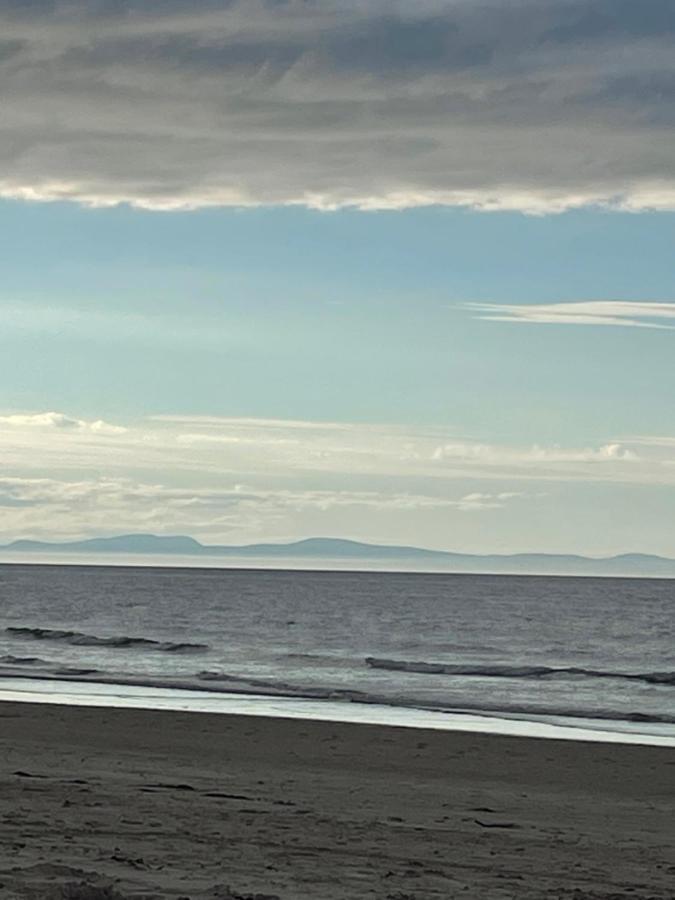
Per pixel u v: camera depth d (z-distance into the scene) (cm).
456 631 10419
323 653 7656
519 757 2875
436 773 2603
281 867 1266
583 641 9350
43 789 1878
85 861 1214
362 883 1190
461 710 4400
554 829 1797
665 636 10038
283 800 1955
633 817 2016
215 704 4341
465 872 1334
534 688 5381
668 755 2938
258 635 9575
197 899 1004
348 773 2531
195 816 1656
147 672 5884
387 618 12500
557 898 1177
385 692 5009
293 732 3241
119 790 1930
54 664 6353
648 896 1227
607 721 4128
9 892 973
